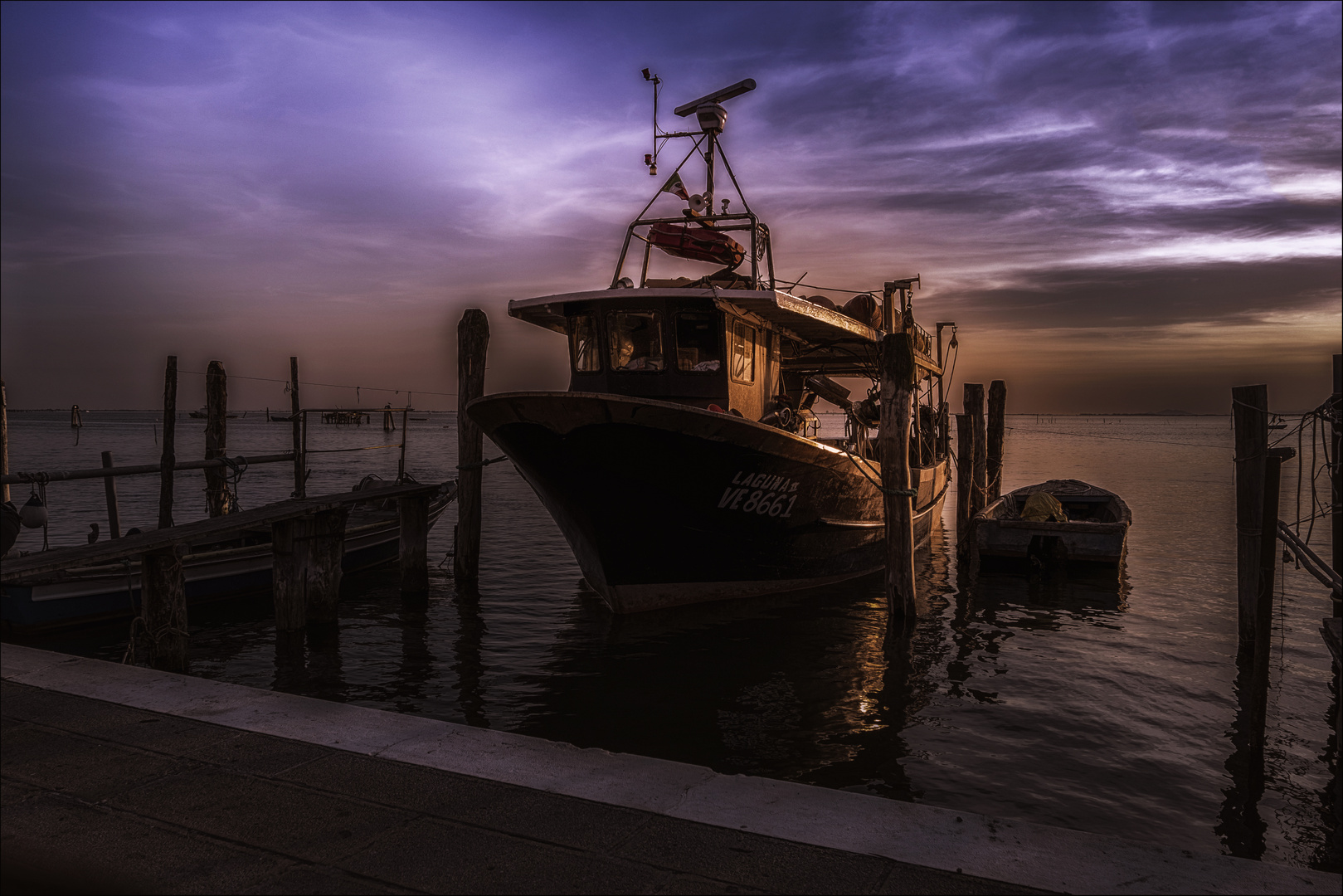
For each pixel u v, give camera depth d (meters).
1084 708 8.43
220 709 4.79
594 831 3.46
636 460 10.70
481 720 8.05
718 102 13.10
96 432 95.31
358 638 10.94
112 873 3.16
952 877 3.12
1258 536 10.09
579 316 12.61
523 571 15.54
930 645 10.80
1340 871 4.62
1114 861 3.23
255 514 10.76
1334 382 7.66
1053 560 15.40
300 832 3.46
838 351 16.83
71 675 5.32
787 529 12.70
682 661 10.00
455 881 3.10
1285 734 7.70
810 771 6.91
